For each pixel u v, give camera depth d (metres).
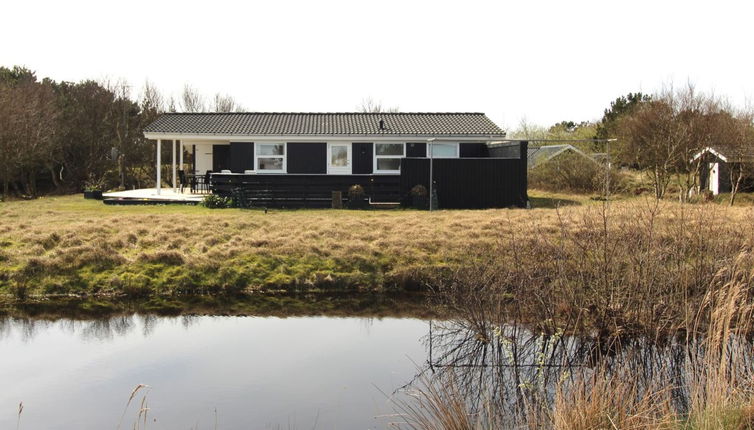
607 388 6.30
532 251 11.55
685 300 9.30
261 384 8.44
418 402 7.50
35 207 22.19
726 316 7.73
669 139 27.00
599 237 10.65
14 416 7.50
